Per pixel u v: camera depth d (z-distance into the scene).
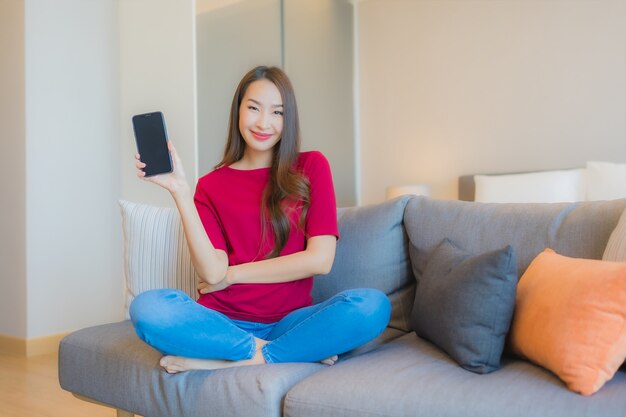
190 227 1.54
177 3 3.61
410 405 1.12
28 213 3.46
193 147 3.52
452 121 4.66
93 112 3.79
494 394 1.10
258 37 4.01
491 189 3.80
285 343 1.42
